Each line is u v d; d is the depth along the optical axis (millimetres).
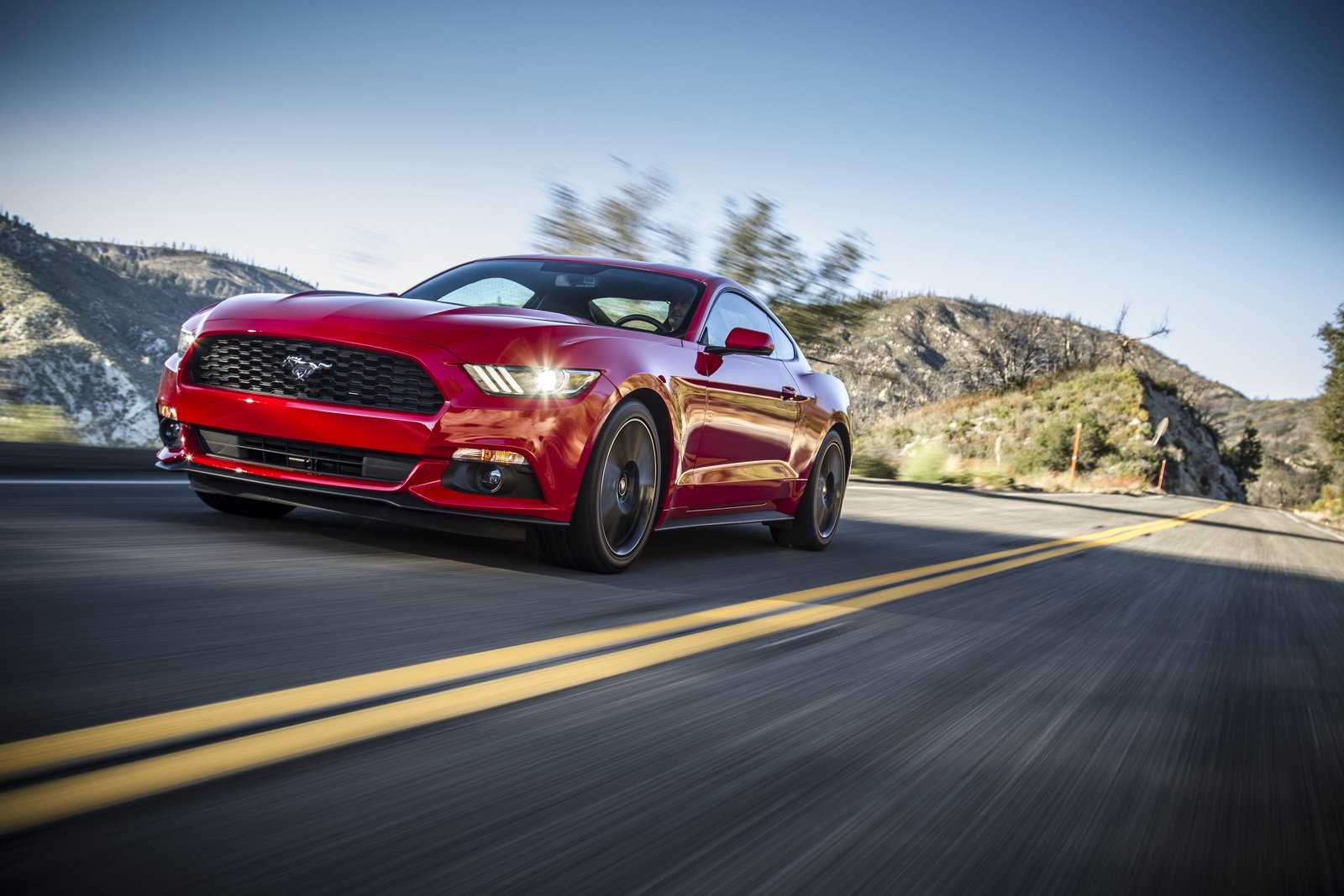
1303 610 5488
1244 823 1958
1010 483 19672
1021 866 1615
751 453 4867
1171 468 49188
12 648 2180
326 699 2051
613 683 2428
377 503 3564
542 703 2201
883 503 10359
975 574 5320
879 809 1804
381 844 1437
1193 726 2680
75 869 1261
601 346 3828
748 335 4480
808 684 2639
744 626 3268
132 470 6074
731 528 6418
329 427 3553
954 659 3152
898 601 4156
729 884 1433
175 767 1620
